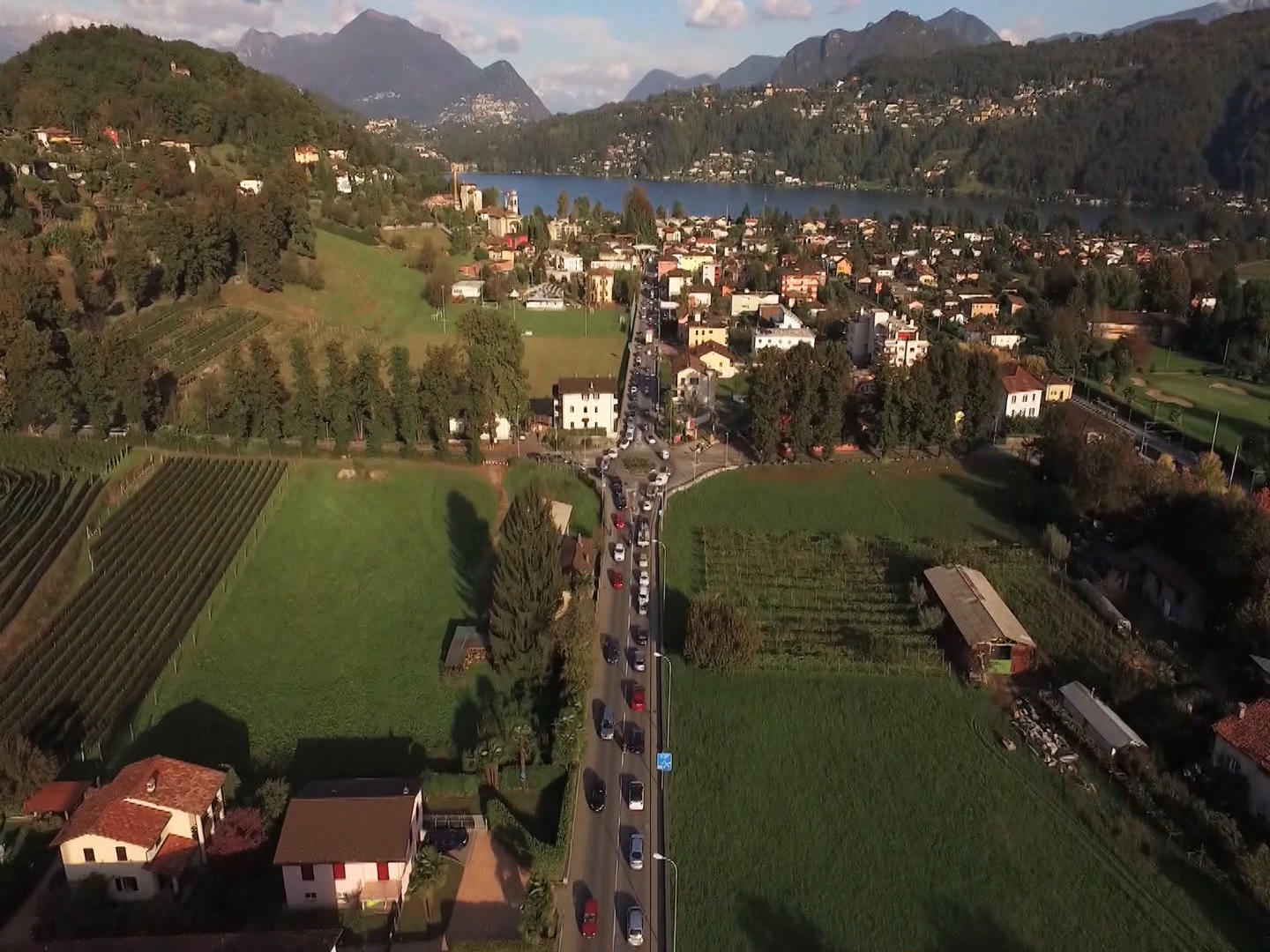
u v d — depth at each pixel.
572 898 64.50
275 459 132.38
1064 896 66.19
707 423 166.50
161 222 177.50
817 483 141.38
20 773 69.06
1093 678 91.56
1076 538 122.75
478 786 74.75
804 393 148.50
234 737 82.25
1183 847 70.38
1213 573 103.56
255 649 95.06
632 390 183.75
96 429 128.88
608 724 82.75
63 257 177.50
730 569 114.06
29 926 60.34
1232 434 164.38
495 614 91.62
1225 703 85.06
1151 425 168.75
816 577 112.56
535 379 186.88
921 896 66.00
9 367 123.44
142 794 63.97
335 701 88.06
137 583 100.81
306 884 62.28
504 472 136.50
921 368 152.88
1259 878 65.56
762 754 80.88
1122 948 62.09
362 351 145.88
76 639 90.44
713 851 69.69
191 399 139.75
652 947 60.78
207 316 179.25
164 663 89.56
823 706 88.00
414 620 102.19
